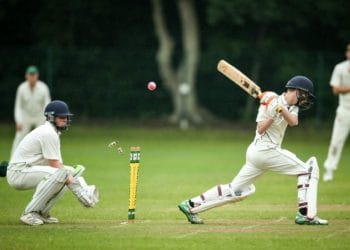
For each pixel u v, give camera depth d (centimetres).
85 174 6281
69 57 11088
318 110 10738
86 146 8775
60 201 4791
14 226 3722
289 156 3797
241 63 11262
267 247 3184
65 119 3859
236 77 3822
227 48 11756
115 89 11281
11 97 11131
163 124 11212
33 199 3756
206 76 11431
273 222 3909
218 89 11400
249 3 11206
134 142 9362
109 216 4131
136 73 11369
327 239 3369
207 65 11388
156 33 11944
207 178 6106
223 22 11906
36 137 3822
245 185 3844
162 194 5175
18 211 4322
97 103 11244
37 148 3825
